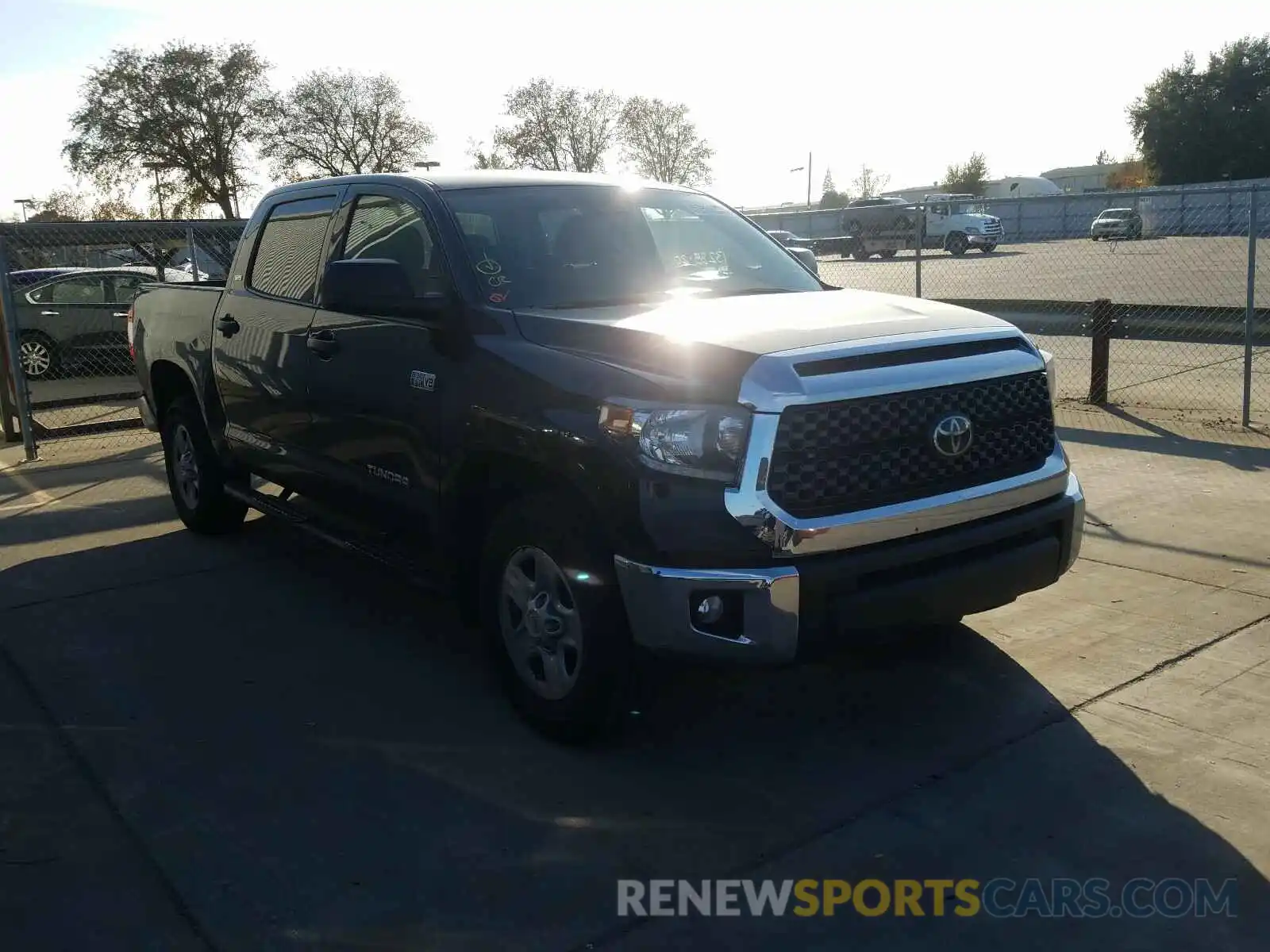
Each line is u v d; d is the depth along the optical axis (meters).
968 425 3.63
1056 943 2.82
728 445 3.31
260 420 5.53
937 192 69.56
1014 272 21.28
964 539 3.62
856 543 3.41
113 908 3.03
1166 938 2.82
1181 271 20.38
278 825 3.44
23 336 13.23
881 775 3.66
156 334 6.63
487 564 4.01
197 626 5.21
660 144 55.75
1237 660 4.39
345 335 4.69
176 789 3.67
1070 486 4.02
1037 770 3.64
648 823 3.41
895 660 4.55
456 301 4.16
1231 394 9.91
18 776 3.79
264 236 5.68
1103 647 4.59
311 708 4.28
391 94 49.25
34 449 9.49
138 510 7.48
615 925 2.92
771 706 4.20
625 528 3.40
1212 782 3.52
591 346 3.70
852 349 3.47
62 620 5.33
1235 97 69.31
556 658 3.82
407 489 4.39
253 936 2.90
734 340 3.47
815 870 3.15
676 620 3.34
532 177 4.88
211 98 48.03
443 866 3.20
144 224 9.98
